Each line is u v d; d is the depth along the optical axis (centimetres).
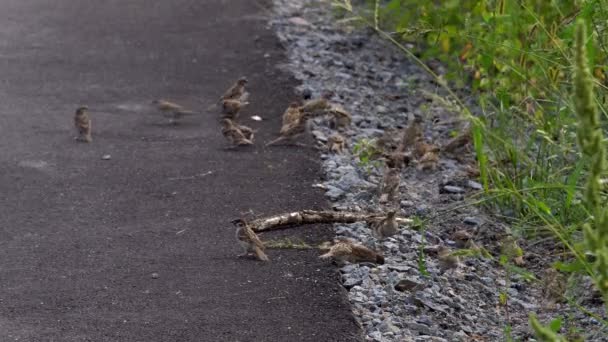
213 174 1421
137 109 1720
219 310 1012
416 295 1053
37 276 1088
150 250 1164
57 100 1750
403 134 1590
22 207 1291
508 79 1440
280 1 2459
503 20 1386
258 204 1314
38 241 1184
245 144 1539
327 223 1242
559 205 1173
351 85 1912
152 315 1001
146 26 2216
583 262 881
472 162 1506
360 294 1053
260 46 2094
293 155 1502
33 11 2305
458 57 1734
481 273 1147
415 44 2114
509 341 924
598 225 626
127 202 1318
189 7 2373
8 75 1866
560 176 1198
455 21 1681
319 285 1067
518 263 1166
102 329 970
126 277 1090
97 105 1734
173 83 1864
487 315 1050
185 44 2094
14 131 1586
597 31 1113
